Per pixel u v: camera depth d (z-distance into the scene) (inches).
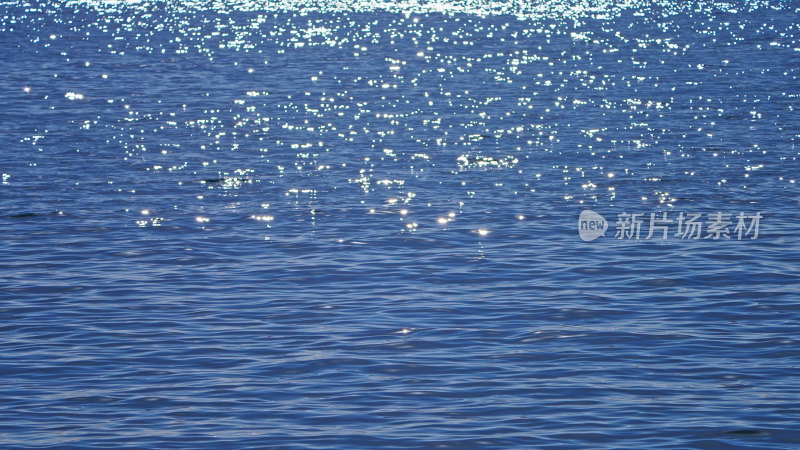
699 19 7573.8
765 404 1135.6
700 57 5152.6
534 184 2354.8
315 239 1898.4
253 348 1327.5
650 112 3420.3
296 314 1472.7
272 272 1694.1
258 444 1042.1
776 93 3848.4
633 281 1635.1
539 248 1835.6
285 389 1187.3
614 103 3639.3
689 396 1160.8
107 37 6412.4
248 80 4367.6
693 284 1617.9
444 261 1754.4
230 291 1589.6
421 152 2751.0
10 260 1769.2
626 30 6747.1
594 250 1819.6
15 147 2807.6
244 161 2640.3
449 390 1181.7
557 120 3272.6
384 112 3464.6
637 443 1037.8
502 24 7313.0
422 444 1040.2
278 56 5319.9
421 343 1344.7
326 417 1107.3
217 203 2182.6
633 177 2420.0
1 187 2313.0
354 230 1962.4
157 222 2021.4
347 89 4067.4
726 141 2869.1
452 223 2011.6
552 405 1135.6
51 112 3452.3
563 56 5251.0
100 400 1158.3
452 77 4441.4
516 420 1096.2
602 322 1433.3
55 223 2009.1
